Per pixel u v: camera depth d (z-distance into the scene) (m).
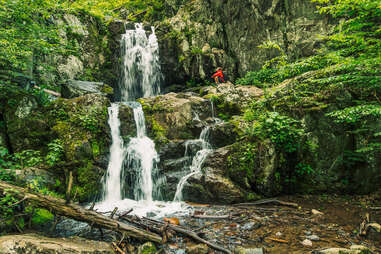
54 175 5.77
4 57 5.72
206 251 3.45
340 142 6.18
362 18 4.52
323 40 9.55
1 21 5.97
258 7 11.65
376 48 4.72
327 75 6.73
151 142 7.61
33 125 6.32
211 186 5.95
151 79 13.88
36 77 8.53
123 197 6.62
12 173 4.62
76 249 2.92
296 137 6.23
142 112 8.37
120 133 7.38
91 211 3.63
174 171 6.88
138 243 3.72
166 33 14.32
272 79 9.98
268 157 5.92
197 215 4.96
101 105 7.12
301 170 6.32
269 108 7.39
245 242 3.79
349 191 6.04
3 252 2.60
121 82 12.94
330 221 4.48
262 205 5.50
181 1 16.00
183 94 9.49
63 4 8.43
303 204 5.49
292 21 10.59
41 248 2.74
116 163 6.79
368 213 4.79
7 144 6.12
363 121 6.02
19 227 3.79
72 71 10.42
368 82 5.20
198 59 12.98
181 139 7.90
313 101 6.64
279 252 3.45
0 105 6.35
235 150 6.29
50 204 3.53
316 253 3.32
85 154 6.15
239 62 12.90
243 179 5.96
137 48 13.71
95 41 12.10
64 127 6.42
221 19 13.62
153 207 5.80
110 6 19.34
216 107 9.10
